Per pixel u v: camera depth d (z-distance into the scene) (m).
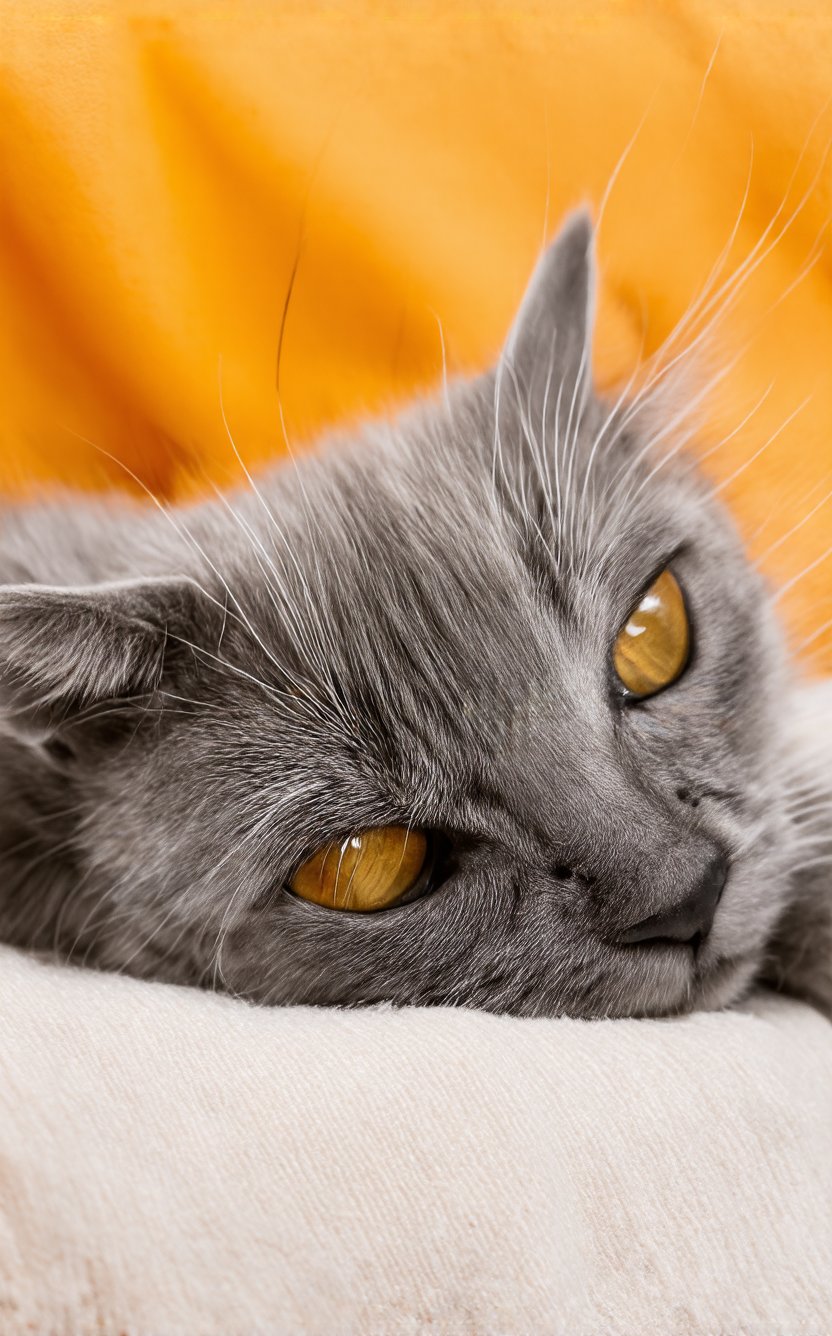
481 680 0.31
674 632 0.32
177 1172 0.26
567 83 0.36
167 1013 0.29
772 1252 0.28
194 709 0.32
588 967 0.30
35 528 0.35
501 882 0.31
